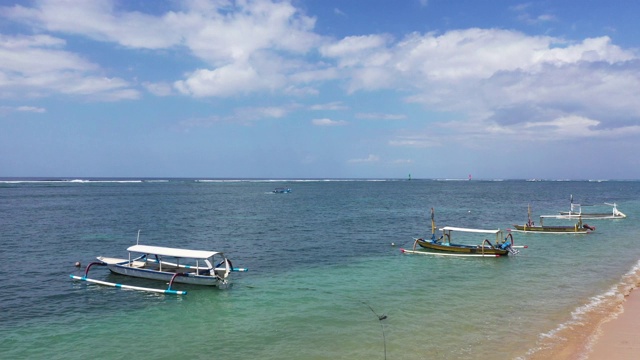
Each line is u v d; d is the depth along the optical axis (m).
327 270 37.97
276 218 79.81
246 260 42.19
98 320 25.58
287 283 33.44
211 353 20.80
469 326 23.52
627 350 19.66
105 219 75.25
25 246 48.97
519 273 36.47
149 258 43.62
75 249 47.56
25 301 29.19
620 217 84.19
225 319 25.48
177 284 33.00
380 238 56.41
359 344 21.44
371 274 36.38
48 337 22.98
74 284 33.28
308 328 23.78
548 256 44.38
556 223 77.38
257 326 24.25
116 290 31.64
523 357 19.34
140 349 21.39
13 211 86.94
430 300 28.56
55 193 155.00
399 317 25.25
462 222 77.19
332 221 75.62
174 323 24.94
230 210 95.88
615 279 33.78
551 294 29.61
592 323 23.42
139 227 65.69
